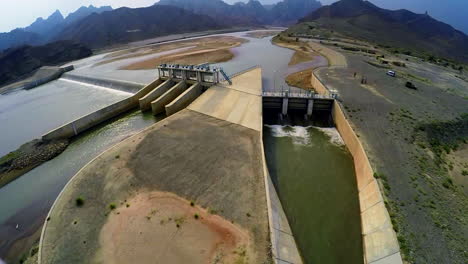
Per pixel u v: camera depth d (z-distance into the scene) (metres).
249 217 22.72
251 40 165.38
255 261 18.66
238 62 91.25
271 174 31.84
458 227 20.69
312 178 31.00
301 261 20.59
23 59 115.38
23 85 89.62
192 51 121.69
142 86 66.31
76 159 38.94
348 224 24.19
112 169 29.16
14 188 33.06
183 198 25.06
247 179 27.58
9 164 37.34
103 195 25.44
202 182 27.19
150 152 32.59
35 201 30.55
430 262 17.86
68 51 132.62
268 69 77.75
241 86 55.22
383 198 23.42
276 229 22.12
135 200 24.88
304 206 26.55
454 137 35.78
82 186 26.48
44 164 37.88
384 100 44.88
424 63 80.94
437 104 43.66
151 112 55.84
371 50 95.44
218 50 119.00
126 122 51.09
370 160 28.89
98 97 67.31
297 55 98.50
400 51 102.38
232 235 20.86
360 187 28.17
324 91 50.28
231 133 37.56
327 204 26.78
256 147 33.72
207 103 48.25
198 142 35.03
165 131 38.19
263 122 47.66
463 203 23.58
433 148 32.47
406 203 22.86
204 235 20.89
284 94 49.22
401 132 34.91
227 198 24.92
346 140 37.66
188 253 19.41
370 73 62.06
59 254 19.58
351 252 21.38
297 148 38.19
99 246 20.16
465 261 17.95
